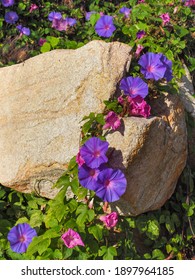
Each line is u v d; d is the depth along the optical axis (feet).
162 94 5.60
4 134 5.73
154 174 5.41
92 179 4.96
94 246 5.29
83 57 5.50
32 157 5.46
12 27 7.59
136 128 5.08
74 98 5.42
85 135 5.24
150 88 5.54
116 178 4.94
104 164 5.07
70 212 5.19
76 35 7.36
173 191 5.83
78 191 5.09
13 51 7.00
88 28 7.41
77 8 8.12
